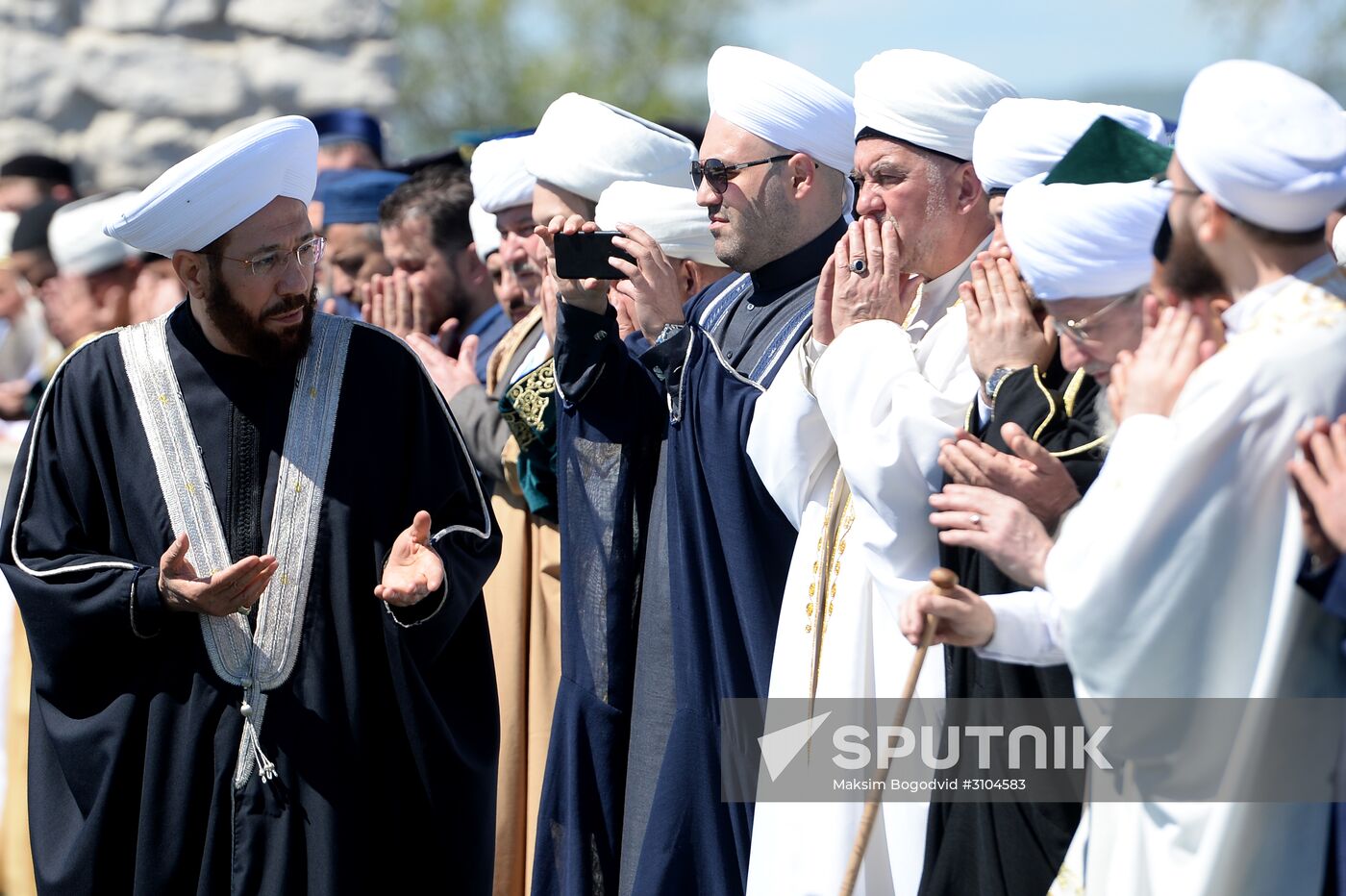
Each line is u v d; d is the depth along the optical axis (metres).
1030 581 5.85
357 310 12.11
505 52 52.38
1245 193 5.24
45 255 12.84
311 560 7.39
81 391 7.55
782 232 7.85
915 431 6.54
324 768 7.29
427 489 7.69
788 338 7.65
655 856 7.54
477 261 10.91
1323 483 5.02
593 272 7.92
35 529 7.51
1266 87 5.26
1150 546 5.32
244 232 7.25
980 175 6.88
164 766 7.29
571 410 8.12
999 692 6.22
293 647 7.34
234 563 7.38
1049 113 6.73
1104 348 5.91
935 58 7.29
